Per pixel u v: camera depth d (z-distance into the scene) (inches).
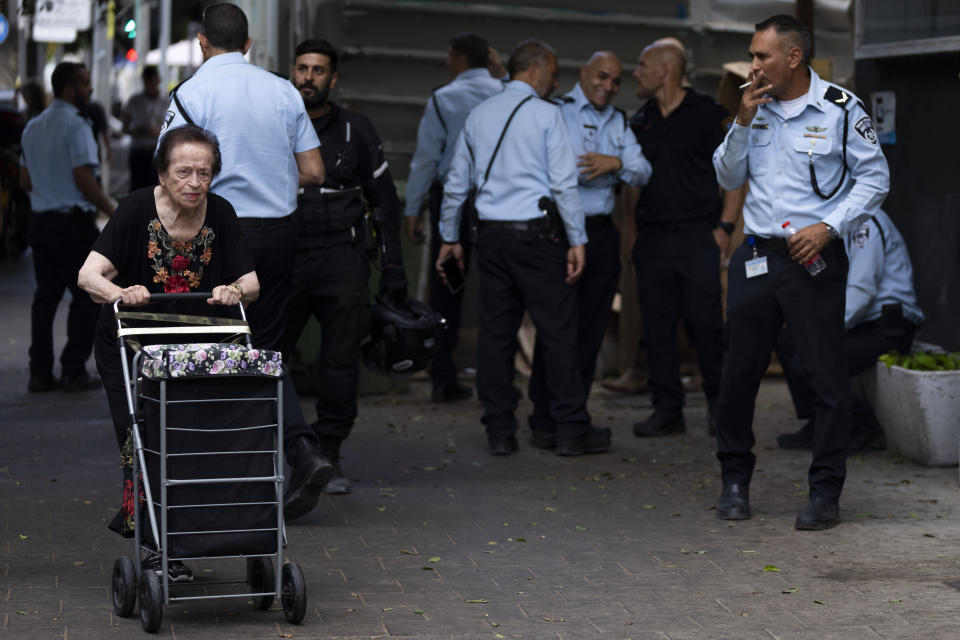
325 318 294.5
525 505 288.7
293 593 202.1
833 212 257.8
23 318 600.4
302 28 454.9
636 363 442.9
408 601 218.4
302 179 268.5
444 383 419.8
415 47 465.7
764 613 212.7
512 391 346.0
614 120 350.9
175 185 206.5
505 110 337.1
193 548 196.7
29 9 457.7
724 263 446.9
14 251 858.8
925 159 366.3
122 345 200.8
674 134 355.3
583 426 342.3
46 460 327.9
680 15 500.1
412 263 439.2
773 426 381.1
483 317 344.5
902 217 375.2
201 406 196.5
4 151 818.8
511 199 335.6
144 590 198.5
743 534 263.6
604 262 351.6
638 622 208.1
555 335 339.0
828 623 207.6
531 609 214.8
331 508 284.2
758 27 259.6
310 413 394.0
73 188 425.1
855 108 259.0
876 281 328.2
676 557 246.8
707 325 360.5
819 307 263.3
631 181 350.3
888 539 258.7
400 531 265.0
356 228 293.1
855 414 341.1
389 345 302.2
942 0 355.9
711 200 357.7
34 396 422.9
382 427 379.2
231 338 217.0
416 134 469.7
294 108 265.7
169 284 215.0
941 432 317.4
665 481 313.0
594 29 490.9
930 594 222.4
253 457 198.5
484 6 470.9
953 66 355.3
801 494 298.2
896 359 329.4
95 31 1133.7
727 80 458.9
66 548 247.9
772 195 263.4
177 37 1472.7
